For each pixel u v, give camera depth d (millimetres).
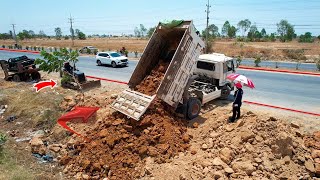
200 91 12398
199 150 9344
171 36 12273
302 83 19688
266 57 41094
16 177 8281
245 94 16453
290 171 8039
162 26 11547
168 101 10695
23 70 20531
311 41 74000
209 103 14156
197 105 11898
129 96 10789
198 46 11578
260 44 65500
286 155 8461
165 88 10391
